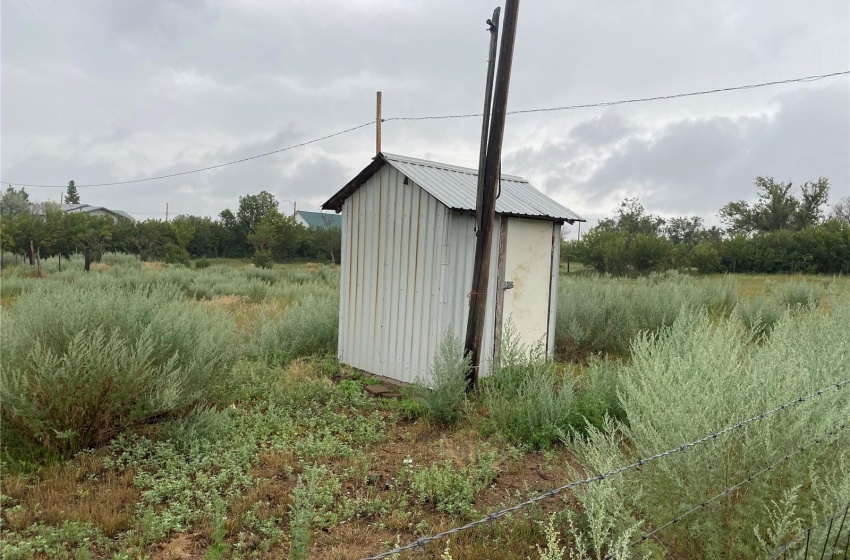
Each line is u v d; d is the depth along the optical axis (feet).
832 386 12.24
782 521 10.02
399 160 27.63
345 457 18.53
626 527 11.52
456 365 23.18
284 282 73.20
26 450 17.30
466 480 16.26
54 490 15.23
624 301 39.58
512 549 13.29
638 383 17.43
